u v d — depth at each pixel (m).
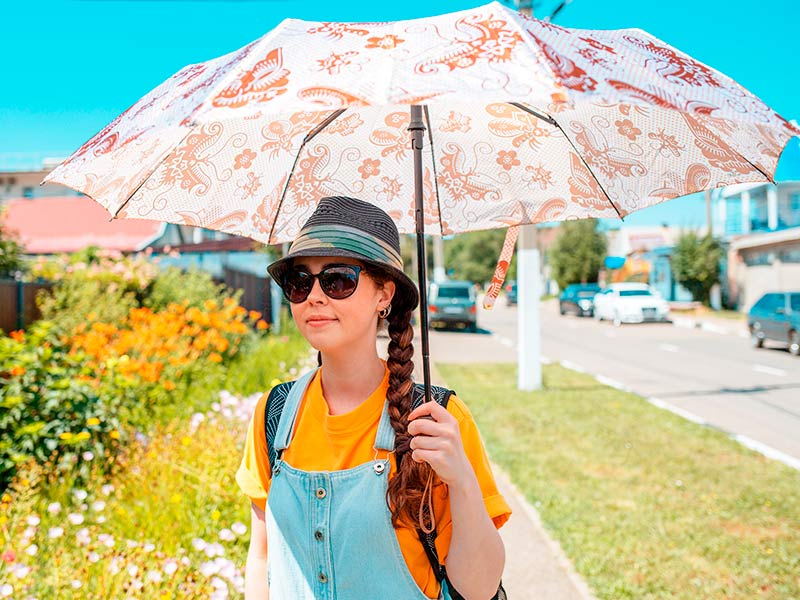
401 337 1.39
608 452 6.26
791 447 6.68
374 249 1.37
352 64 1.18
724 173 1.77
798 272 28.52
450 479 1.24
